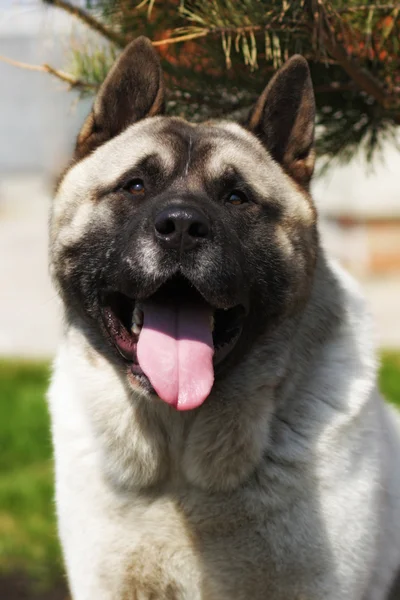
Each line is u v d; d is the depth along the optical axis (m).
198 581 1.18
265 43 1.27
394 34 1.24
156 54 1.27
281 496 1.16
